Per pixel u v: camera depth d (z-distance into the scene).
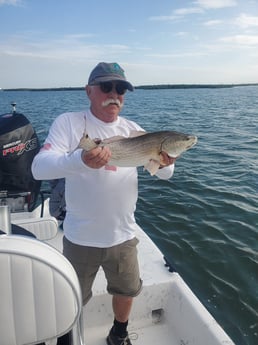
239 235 5.49
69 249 2.34
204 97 68.19
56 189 3.63
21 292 1.35
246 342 3.41
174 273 2.92
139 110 31.41
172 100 55.31
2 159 3.18
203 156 11.11
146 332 2.77
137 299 2.79
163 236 5.55
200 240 5.38
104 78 2.15
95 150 1.86
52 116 22.77
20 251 1.30
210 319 2.46
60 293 1.39
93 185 2.21
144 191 7.67
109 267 2.39
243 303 3.98
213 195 7.30
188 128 17.86
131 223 2.40
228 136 15.12
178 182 8.24
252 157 10.86
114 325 2.61
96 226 2.26
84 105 36.44
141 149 2.16
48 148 2.17
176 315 2.75
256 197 7.13
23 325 1.40
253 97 67.50
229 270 4.60
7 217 1.96
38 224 2.97
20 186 3.34
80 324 1.68
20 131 3.28
